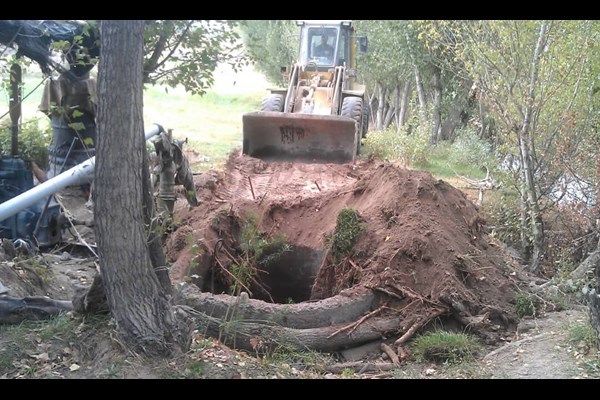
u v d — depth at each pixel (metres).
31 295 6.67
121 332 5.34
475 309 7.00
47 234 8.38
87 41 8.53
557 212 9.20
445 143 18.47
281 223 8.73
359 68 22.69
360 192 8.70
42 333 5.69
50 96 9.11
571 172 8.97
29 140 10.76
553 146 9.27
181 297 6.39
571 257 8.89
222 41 5.89
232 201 9.03
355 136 13.82
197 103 32.19
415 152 16.23
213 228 8.20
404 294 6.88
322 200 9.00
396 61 19.42
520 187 9.24
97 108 5.06
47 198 8.12
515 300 7.37
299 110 16.45
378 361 6.37
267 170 13.10
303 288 8.52
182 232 7.96
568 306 7.48
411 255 7.18
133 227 5.17
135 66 4.97
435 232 7.44
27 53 8.30
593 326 6.20
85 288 6.20
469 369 6.01
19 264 7.02
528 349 6.35
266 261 8.20
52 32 8.19
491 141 16.44
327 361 6.25
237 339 6.28
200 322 6.27
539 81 8.65
